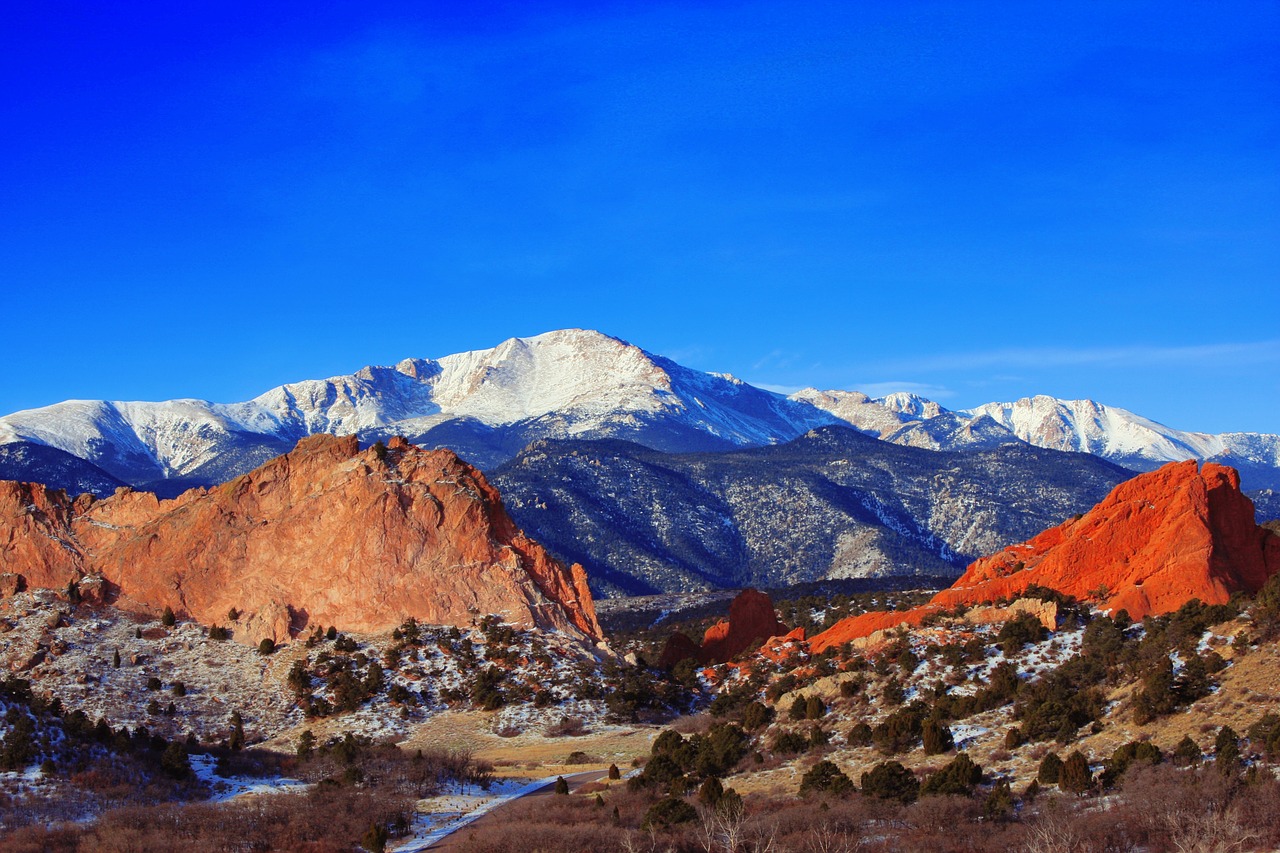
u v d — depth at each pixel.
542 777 88.31
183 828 68.88
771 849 59.09
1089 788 64.81
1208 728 68.81
